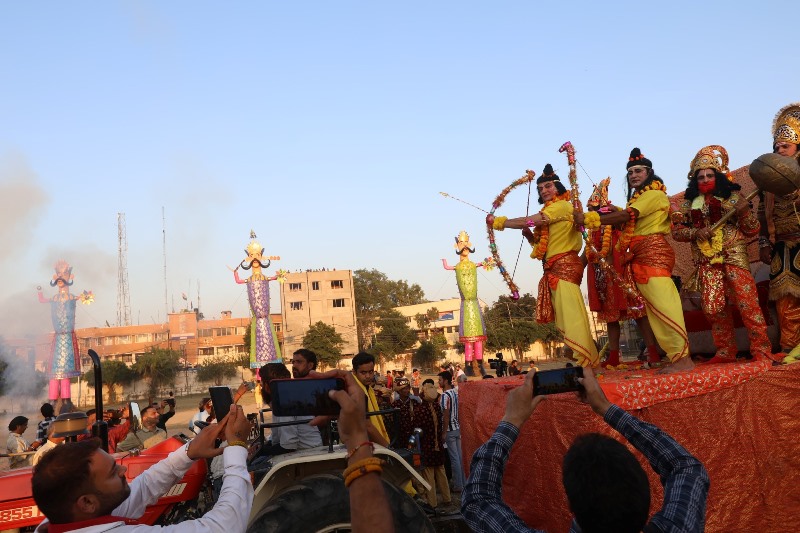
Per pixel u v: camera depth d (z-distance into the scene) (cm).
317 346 6762
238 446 253
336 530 412
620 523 167
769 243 570
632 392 427
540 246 589
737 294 530
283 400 227
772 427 445
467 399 715
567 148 575
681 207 575
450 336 8338
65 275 3256
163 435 909
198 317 8969
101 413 508
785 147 549
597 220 539
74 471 218
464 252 3456
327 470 458
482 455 221
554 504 471
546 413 482
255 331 3234
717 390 445
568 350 637
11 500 503
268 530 404
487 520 200
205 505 582
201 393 6806
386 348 7506
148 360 6731
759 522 430
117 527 215
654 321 530
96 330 8000
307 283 7569
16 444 1027
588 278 693
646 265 539
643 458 421
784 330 537
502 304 7575
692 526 184
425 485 459
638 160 573
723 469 433
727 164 561
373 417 611
